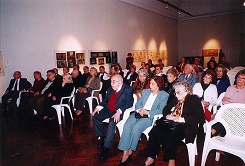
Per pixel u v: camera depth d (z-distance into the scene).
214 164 2.44
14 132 3.79
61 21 6.62
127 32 9.03
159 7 10.92
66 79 4.29
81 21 7.11
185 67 4.06
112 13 8.17
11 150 3.03
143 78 3.59
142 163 2.52
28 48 6.09
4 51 5.76
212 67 6.95
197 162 2.48
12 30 5.82
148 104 2.82
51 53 6.49
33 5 6.07
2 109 5.34
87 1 7.22
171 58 12.95
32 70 6.20
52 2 6.39
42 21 6.25
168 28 12.39
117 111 2.77
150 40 10.71
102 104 3.11
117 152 2.84
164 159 2.14
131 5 9.15
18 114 5.01
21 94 5.09
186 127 2.23
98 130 2.96
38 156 2.81
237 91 2.98
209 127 2.23
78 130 3.79
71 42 6.91
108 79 5.79
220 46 12.25
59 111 4.16
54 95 4.26
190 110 2.30
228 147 2.02
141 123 2.52
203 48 12.86
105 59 8.00
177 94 2.38
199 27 12.86
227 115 2.32
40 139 3.42
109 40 8.13
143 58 10.20
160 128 2.28
